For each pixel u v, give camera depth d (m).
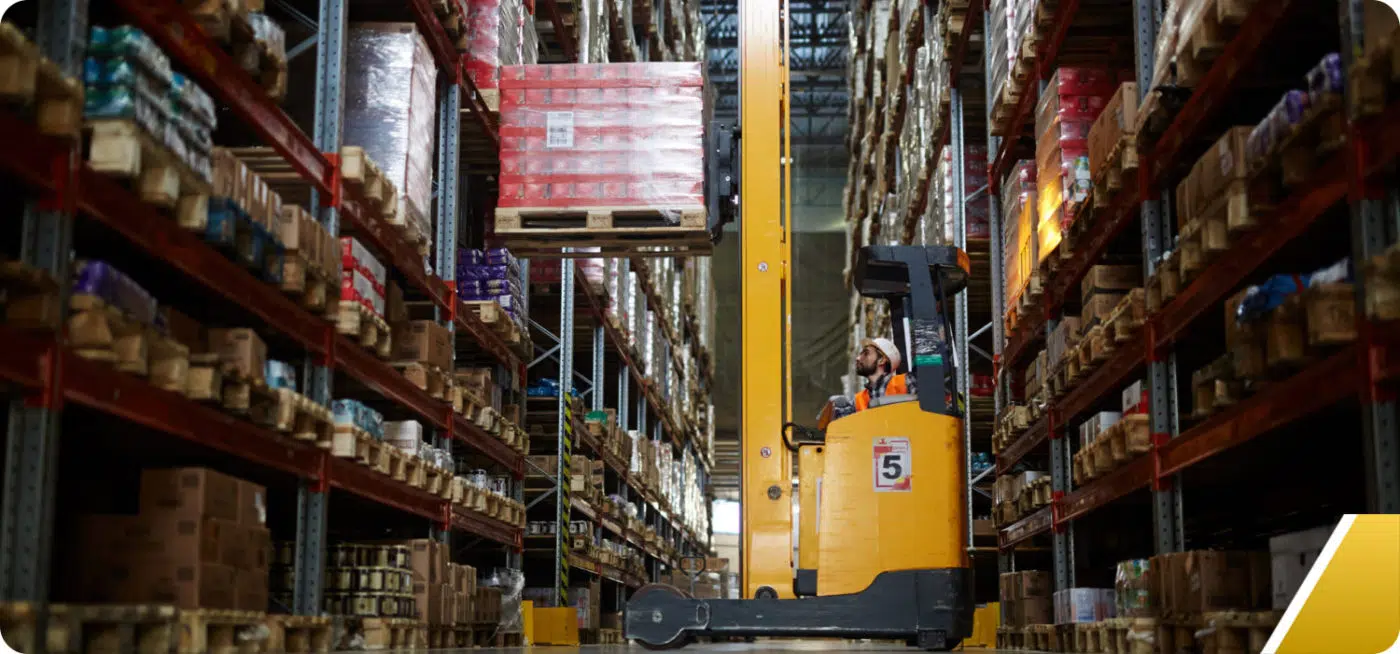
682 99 9.54
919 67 15.82
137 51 4.93
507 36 11.24
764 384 8.38
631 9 18.31
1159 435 7.03
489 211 12.40
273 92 6.59
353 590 7.61
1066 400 9.42
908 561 7.96
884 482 8.05
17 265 4.34
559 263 14.63
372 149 8.38
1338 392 4.70
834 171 37.12
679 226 9.34
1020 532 11.23
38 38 4.64
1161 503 6.98
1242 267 5.75
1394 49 4.21
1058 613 8.90
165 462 7.04
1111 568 10.38
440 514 9.25
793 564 8.18
